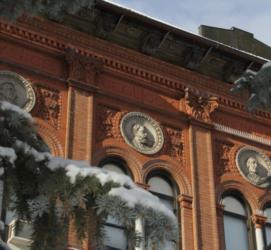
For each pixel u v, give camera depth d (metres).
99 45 22.67
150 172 21.61
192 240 20.88
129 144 21.56
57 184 9.21
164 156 22.02
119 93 22.34
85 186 9.14
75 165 9.38
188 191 21.73
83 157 20.38
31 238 9.58
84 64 22.08
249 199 22.86
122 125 21.77
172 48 23.98
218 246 21.17
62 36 22.16
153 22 22.91
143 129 22.05
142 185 21.00
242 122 24.38
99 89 21.97
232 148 23.64
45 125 20.42
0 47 20.95
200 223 21.25
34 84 20.95
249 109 13.92
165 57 23.97
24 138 9.66
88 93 21.66
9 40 21.23
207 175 22.33
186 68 24.19
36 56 21.50
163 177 21.91
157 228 9.15
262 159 23.98
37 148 9.77
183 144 22.64
